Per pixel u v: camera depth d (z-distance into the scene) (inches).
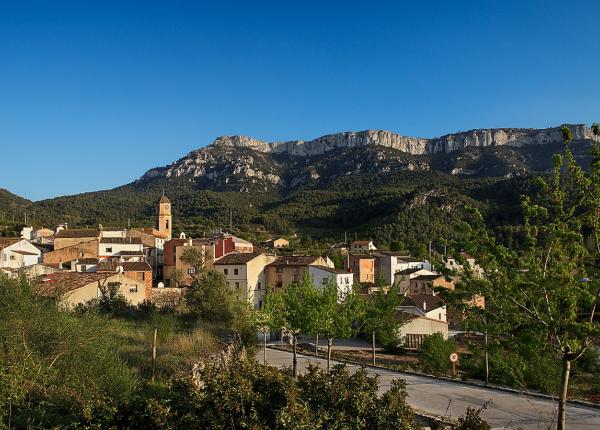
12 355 499.8
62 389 482.0
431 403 844.0
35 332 546.3
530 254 418.0
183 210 7401.6
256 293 2682.1
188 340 847.7
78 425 380.2
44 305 623.2
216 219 6550.2
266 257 2864.2
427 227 5000.0
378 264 3526.1
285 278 2679.6
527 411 791.7
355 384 387.5
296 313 1152.2
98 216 6363.2
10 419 414.6
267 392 379.2
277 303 1233.4
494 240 430.9
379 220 5649.6
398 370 1261.1
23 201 6786.4
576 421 730.2
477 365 1126.4
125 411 375.2
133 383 546.6
